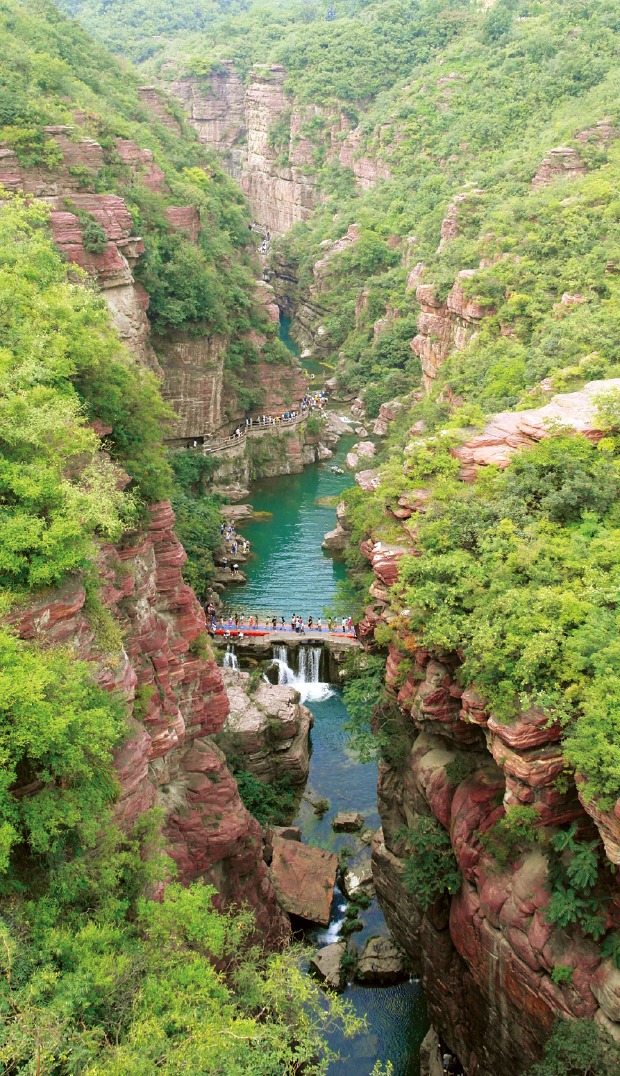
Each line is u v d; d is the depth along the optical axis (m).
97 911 20.66
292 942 36.31
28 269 30.66
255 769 44.81
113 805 23.72
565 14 117.19
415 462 36.44
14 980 16.95
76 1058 15.99
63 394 25.84
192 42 190.50
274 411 85.94
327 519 74.88
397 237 114.69
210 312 74.25
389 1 159.75
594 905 24.47
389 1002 34.41
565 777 25.11
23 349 26.17
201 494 75.75
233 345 80.50
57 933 18.48
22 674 18.86
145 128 89.12
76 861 20.75
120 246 62.00
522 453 33.72
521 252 65.56
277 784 45.12
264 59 166.12
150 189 74.31
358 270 117.81
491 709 26.48
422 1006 34.28
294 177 152.12
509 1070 28.34
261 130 163.00
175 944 21.89
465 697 27.67
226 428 81.25
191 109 171.88
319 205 144.50
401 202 118.56
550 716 24.53
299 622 56.78
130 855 22.92
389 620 33.94
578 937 24.70
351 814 43.22
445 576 30.64
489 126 110.31
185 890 23.22
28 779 20.30
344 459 87.94
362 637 39.81
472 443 35.69
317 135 149.12
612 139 79.56
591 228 63.41
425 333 76.25
